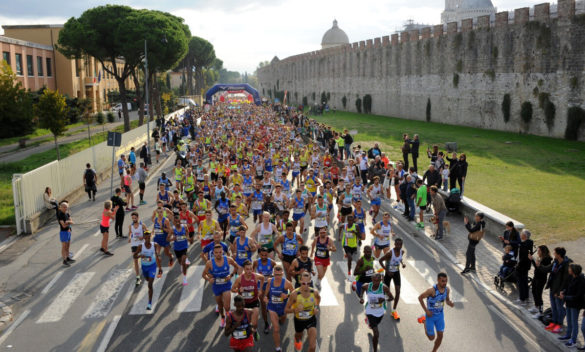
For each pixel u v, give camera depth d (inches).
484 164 1063.6
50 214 702.5
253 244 419.8
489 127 1673.2
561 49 1348.4
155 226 492.4
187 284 458.3
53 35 2471.7
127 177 766.5
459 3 3929.6
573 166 1013.2
